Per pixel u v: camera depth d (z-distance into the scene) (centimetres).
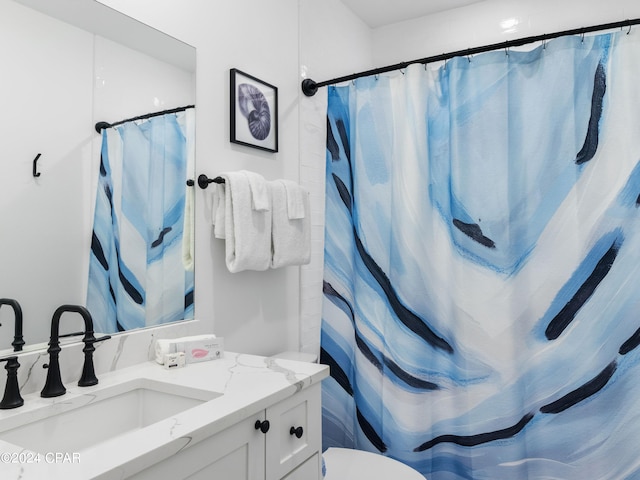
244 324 184
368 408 199
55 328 110
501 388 176
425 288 190
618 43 165
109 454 77
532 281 175
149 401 122
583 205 168
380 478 160
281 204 180
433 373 189
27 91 113
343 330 214
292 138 217
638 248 160
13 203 110
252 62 191
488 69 182
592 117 167
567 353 168
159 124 148
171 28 154
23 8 112
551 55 174
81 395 108
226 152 176
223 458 96
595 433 164
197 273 161
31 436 99
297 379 120
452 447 186
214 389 112
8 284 108
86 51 126
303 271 223
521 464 174
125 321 135
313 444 127
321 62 242
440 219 191
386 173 202
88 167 126
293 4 221
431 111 195
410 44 285
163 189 149
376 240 202
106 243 131
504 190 178
